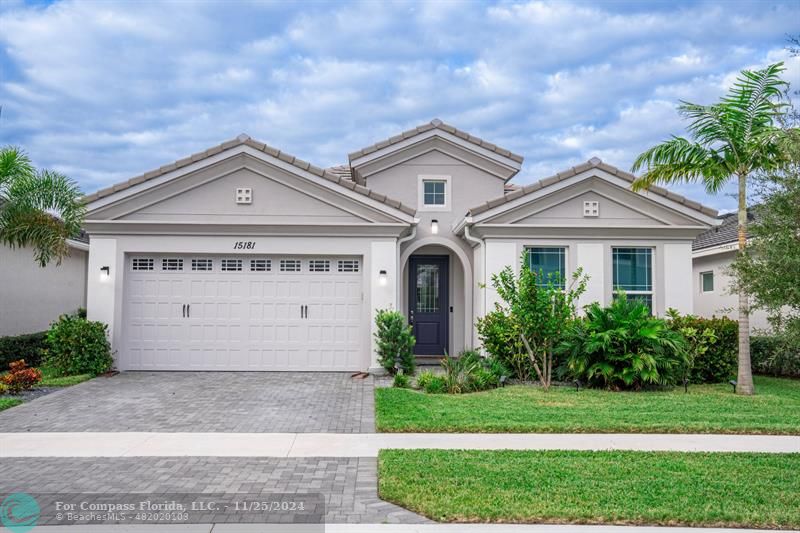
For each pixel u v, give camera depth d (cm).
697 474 665
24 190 1284
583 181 1495
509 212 1494
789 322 708
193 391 1174
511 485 621
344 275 1451
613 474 661
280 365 1432
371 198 1426
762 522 538
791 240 672
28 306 1702
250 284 1441
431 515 545
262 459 725
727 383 1313
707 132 1209
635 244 1512
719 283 1928
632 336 1207
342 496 598
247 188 1425
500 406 1023
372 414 981
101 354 1354
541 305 1195
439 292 1748
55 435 837
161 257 1430
